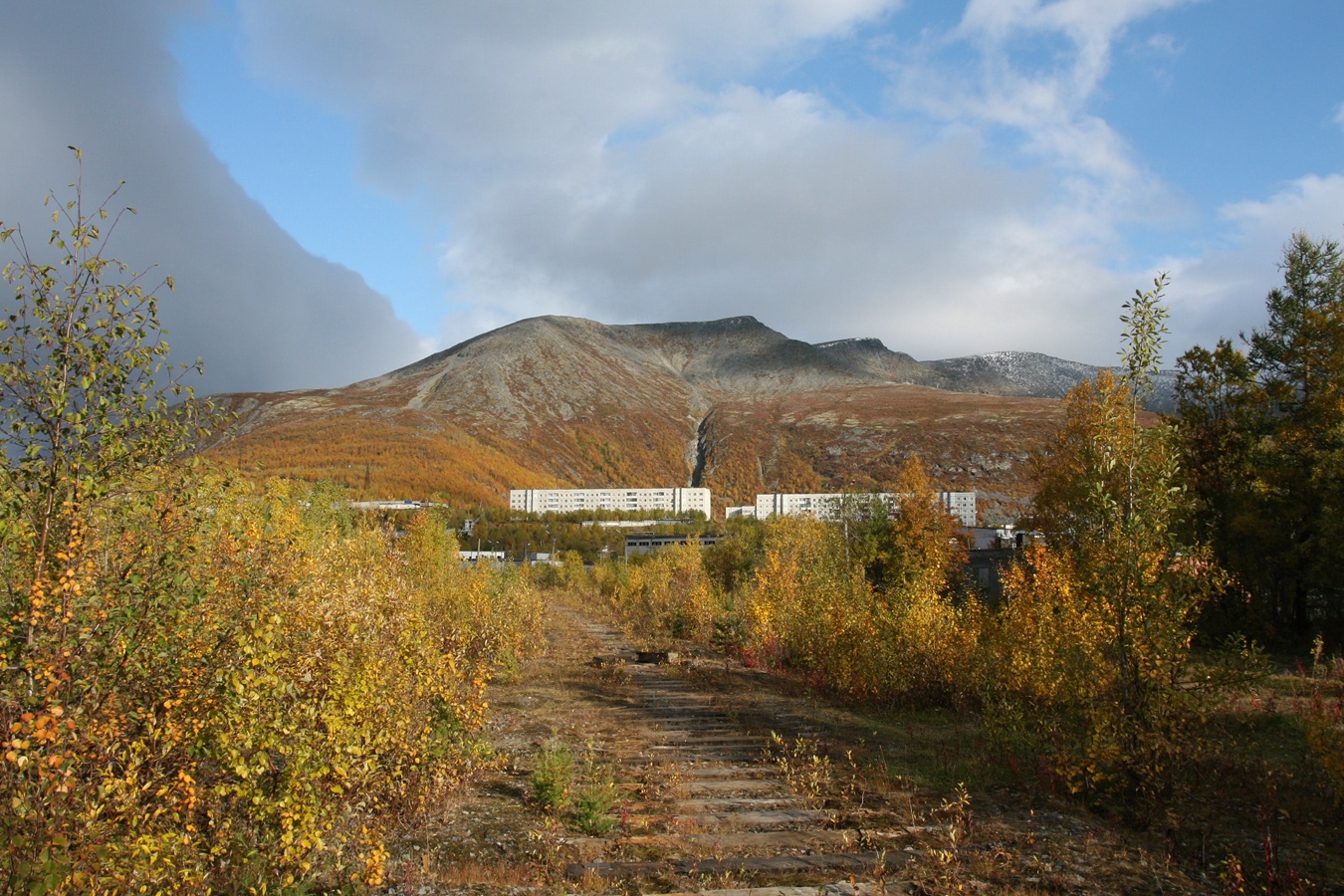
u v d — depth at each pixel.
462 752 8.08
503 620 18.30
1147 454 8.01
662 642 26.06
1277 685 14.30
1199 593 7.90
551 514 134.62
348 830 6.22
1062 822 7.25
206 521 5.28
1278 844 6.72
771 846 6.66
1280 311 23.94
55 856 3.97
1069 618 9.17
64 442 4.69
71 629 4.62
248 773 4.99
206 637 5.30
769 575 26.05
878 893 5.64
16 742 4.07
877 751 10.23
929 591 16.16
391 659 6.97
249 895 4.96
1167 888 5.83
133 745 4.69
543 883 5.87
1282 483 21.38
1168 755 7.34
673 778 8.49
